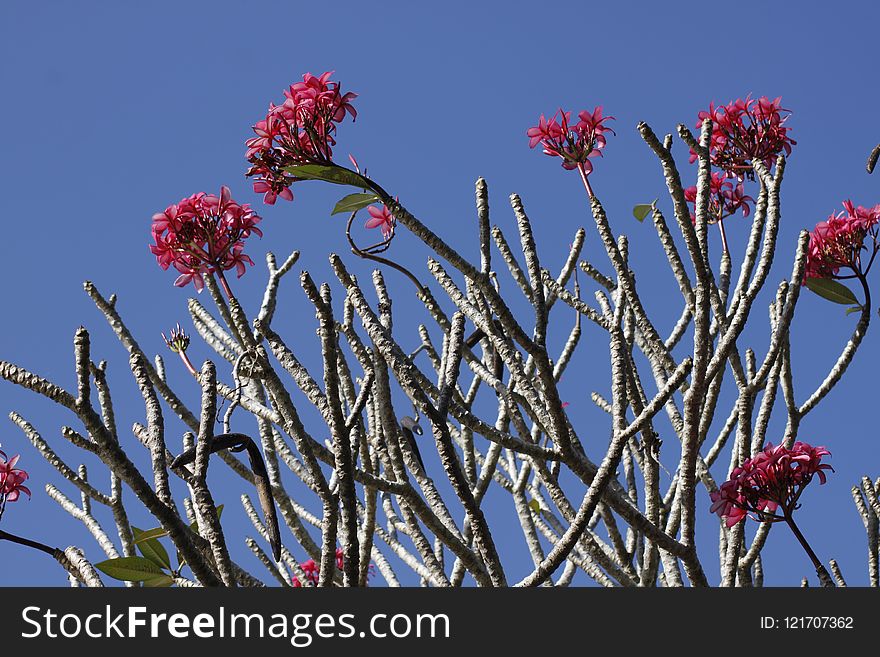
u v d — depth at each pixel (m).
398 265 3.54
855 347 4.08
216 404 2.90
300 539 3.93
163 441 2.96
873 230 4.28
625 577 3.65
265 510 2.98
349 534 2.83
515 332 3.21
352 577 2.86
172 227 3.65
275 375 3.14
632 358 4.22
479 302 3.49
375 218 3.70
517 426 3.72
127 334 3.88
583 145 3.85
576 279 4.69
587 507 2.90
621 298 3.62
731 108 4.25
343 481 2.81
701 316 3.22
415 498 3.19
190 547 2.70
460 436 4.73
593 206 3.77
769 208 3.54
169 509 2.68
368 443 3.93
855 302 4.22
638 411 3.67
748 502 3.67
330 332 2.83
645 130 3.32
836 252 4.25
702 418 3.61
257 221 3.70
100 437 2.59
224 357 4.22
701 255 3.28
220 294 3.79
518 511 4.59
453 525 3.57
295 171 3.22
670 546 3.20
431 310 4.24
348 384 4.01
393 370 3.14
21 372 2.59
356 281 3.34
